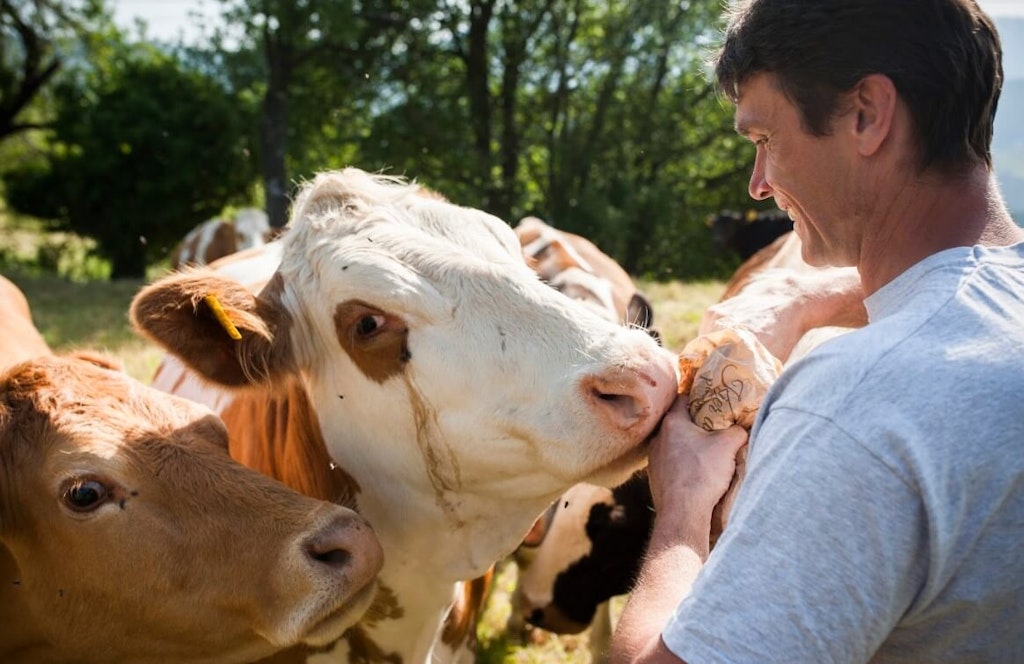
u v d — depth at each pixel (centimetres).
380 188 266
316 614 214
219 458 236
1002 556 136
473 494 248
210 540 222
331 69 2367
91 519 223
